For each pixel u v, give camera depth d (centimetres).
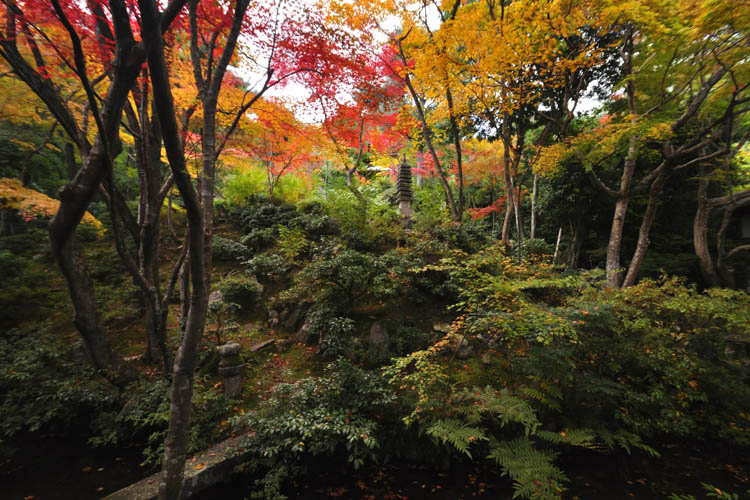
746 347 650
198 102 541
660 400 438
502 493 369
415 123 919
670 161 749
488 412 418
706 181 902
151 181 500
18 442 433
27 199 521
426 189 1382
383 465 402
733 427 428
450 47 656
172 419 266
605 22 582
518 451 351
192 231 252
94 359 490
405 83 878
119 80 330
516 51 602
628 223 1098
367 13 688
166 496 255
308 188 1453
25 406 441
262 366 582
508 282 466
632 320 505
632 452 437
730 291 494
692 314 498
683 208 1038
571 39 788
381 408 428
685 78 691
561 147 768
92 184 411
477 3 712
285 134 674
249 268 859
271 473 362
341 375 452
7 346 538
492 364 486
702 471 404
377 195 1399
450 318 657
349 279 611
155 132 516
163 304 505
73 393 446
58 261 438
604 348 461
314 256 820
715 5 459
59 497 353
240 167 1170
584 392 445
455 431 360
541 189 1229
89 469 392
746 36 503
